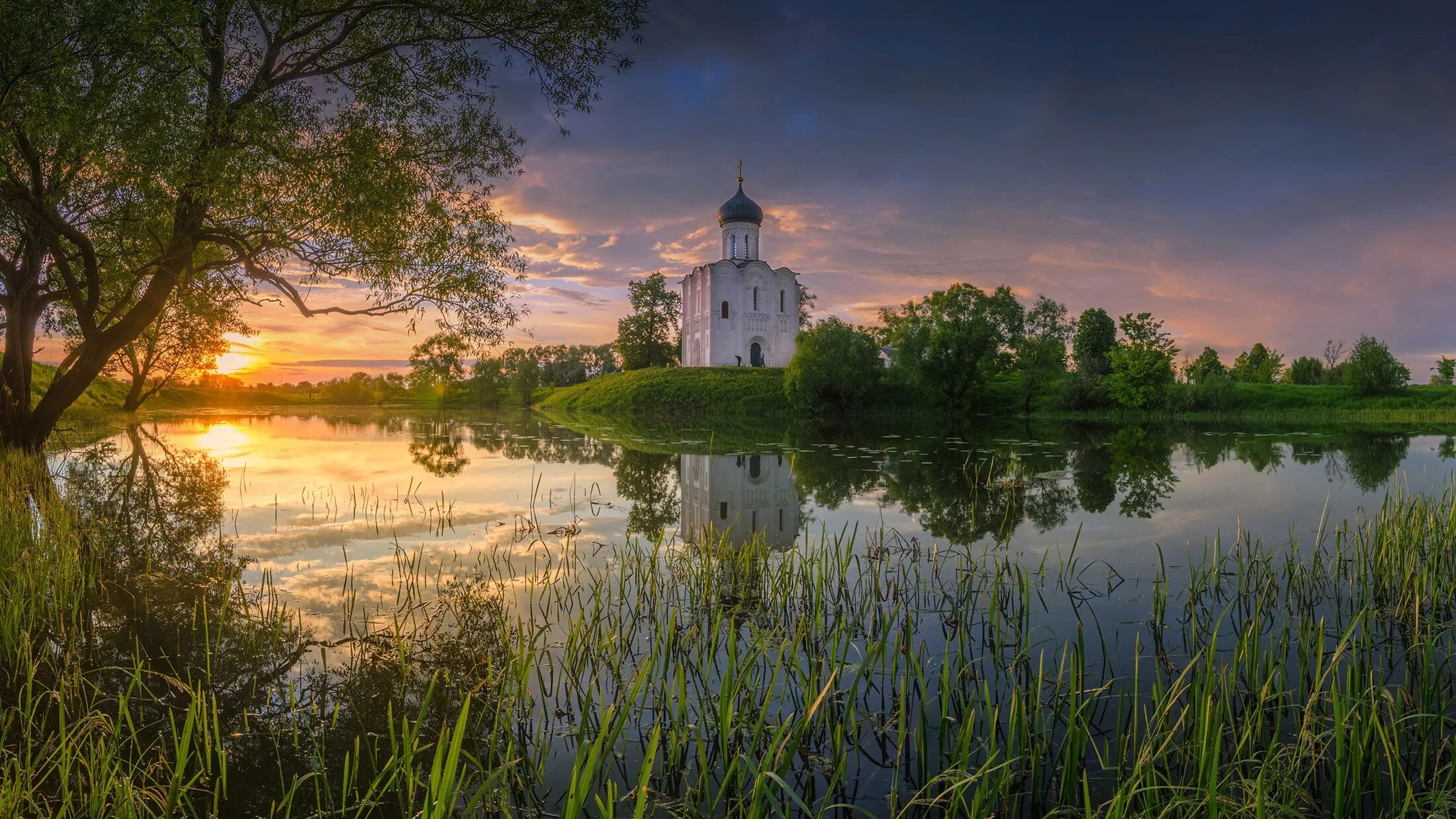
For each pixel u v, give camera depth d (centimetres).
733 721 392
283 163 1197
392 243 1307
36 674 474
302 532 920
